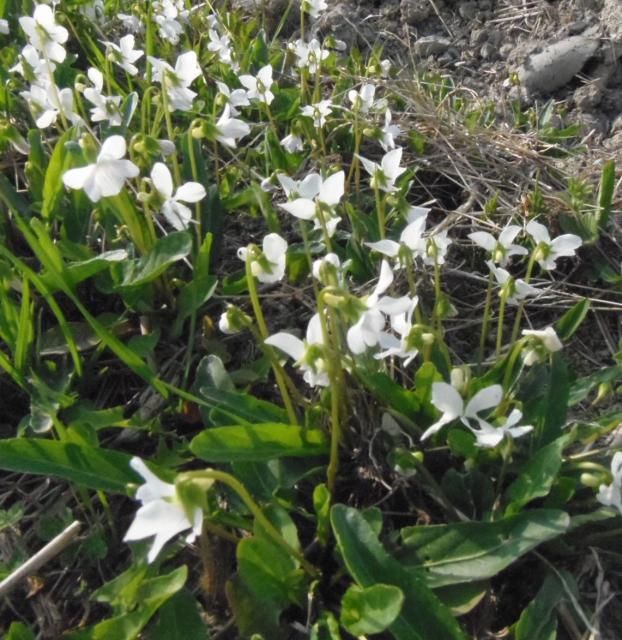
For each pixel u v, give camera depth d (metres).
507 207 0.29
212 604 0.19
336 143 0.31
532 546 0.17
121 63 0.30
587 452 0.20
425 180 0.31
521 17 0.41
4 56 0.34
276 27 0.43
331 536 0.18
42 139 0.28
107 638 0.17
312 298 0.25
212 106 0.32
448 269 0.26
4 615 0.19
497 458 0.19
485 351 0.25
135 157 0.24
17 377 0.21
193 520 0.14
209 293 0.22
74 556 0.20
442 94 0.37
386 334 0.17
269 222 0.25
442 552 0.18
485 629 0.18
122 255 0.22
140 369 0.20
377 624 0.16
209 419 0.20
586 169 0.31
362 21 0.43
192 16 0.38
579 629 0.18
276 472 0.19
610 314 0.26
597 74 0.39
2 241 0.24
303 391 0.22
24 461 0.18
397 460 0.19
